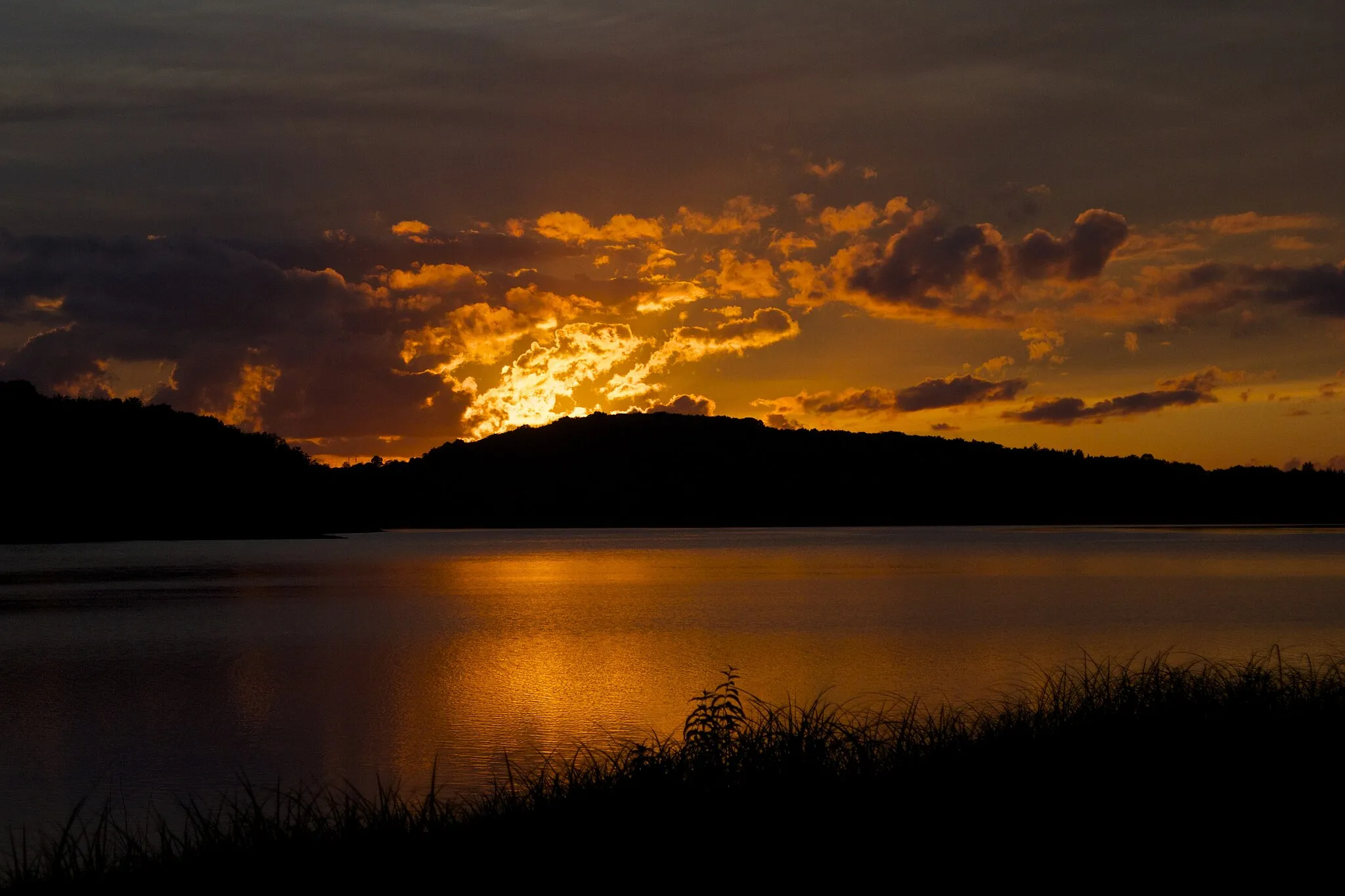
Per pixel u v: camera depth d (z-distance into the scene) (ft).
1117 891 22.40
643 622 123.85
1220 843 24.34
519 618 129.80
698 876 23.15
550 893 22.86
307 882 23.89
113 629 119.55
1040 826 25.20
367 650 100.01
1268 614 123.44
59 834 39.96
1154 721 33.37
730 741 30.45
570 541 456.45
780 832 24.75
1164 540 409.90
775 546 376.27
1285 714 34.22
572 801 27.48
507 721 63.10
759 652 92.58
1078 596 153.79
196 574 222.48
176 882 24.68
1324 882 22.66
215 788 48.19
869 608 137.18
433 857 24.85
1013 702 56.08
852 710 58.65
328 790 46.65
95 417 490.90
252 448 526.98
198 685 78.74
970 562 258.16
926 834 24.72
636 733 58.65
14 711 68.59
